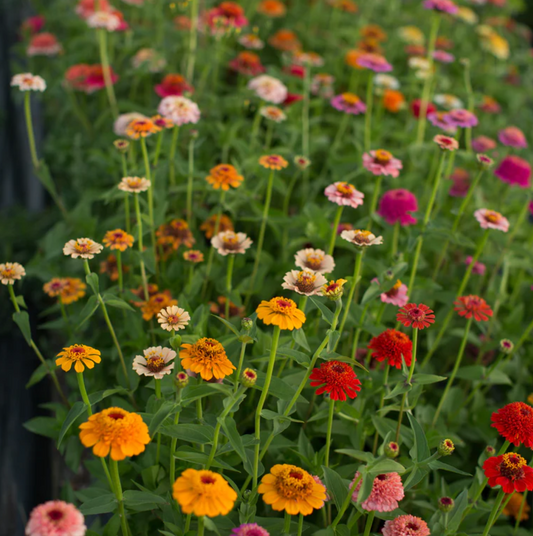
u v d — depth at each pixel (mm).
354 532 2051
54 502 1461
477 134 4855
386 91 4531
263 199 3803
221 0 5934
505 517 2475
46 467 2857
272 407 2398
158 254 3105
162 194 3012
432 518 2025
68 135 4555
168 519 1958
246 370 1695
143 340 2572
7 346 3455
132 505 1877
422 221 2791
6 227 3822
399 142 4570
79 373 1792
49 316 3588
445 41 5617
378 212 3020
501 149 4633
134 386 2449
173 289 3006
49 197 4551
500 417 1915
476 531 2289
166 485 2150
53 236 3164
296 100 3998
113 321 2840
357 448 2289
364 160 2855
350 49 5102
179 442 2281
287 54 4723
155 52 4363
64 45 5117
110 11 4594
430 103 4352
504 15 6984
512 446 2742
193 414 2119
